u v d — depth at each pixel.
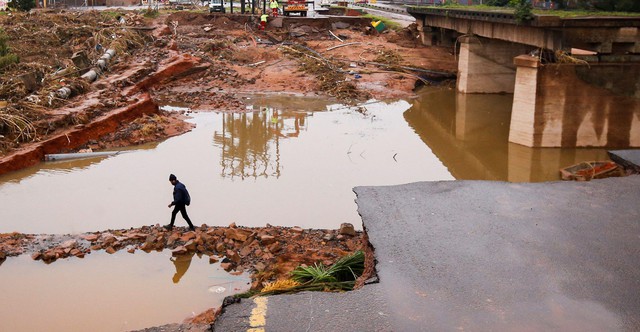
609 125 25.38
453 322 6.73
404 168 22.08
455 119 32.25
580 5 30.94
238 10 67.88
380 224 9.16
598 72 24.84
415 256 8.19
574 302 7.10
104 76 34.69
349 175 20.72
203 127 27.95
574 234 8.80
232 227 14.68
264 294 8.07
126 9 66.06
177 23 53.22
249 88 38.47
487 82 39.94
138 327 10.33
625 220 9.25
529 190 10.56
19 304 11.07
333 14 66.50
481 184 10.87
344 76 41.06
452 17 40.97
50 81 28.88
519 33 30.03
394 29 56.75
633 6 29.23
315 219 16.20
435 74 44.22
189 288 11.74
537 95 25.20
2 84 26.75
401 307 7.04
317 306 7.13
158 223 15.41
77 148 23.56
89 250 13.47
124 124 26.81
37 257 13.00
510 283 7.51
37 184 19.20
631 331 6.55
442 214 9.52
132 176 20.12
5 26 43.72
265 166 21.58
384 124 30.02
